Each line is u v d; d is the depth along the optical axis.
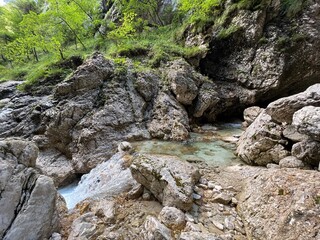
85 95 11.85
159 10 24.14
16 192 3.81
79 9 22.14
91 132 10.44
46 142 11.23
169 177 5.29
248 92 14.71
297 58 13.57
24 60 25.22
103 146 10.35
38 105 12.27
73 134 10.86
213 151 9.12
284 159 6.54
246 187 5.51
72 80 11.90
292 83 14.38
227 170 7.21
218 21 16.05
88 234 4.28
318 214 3.52
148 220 4.38
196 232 3.92
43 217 3.99
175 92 12.56
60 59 17.30
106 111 11.21
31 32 21.00
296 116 6.29
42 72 15.95
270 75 13.88
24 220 3.72
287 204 4.05
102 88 12.34
